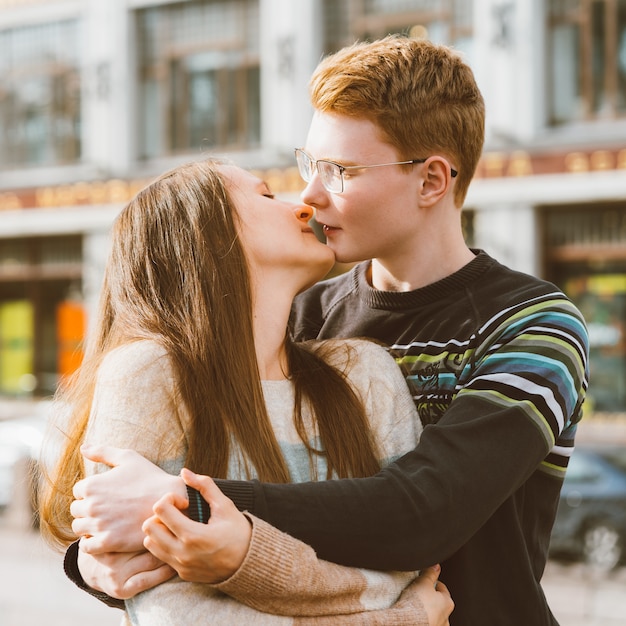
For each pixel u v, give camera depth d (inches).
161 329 70.9
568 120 594.6
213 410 68.6
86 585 69.6
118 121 732.7
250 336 71.7
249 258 74.7
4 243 794.2
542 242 605.3
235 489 64.8
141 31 732.0
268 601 63.8
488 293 81.1
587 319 595.2
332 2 655.1
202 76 709.3
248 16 691.4
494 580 75.7
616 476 436.5
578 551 436.5
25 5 768.9
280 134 661.9
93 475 66.9
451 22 617.3
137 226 74.6
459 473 68.1
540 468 80.1
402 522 66.1
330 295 93.1
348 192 82.4
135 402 68.2
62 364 773.3
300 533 64.8
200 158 80.0
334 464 72.1
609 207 588.4
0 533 470.3
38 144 772.0
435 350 80.8
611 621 344.2
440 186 83.1
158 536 62.2
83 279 764.6
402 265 85.2
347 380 76.6
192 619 63.6
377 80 81.4
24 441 487.2
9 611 345.7
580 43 590.2
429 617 69.2
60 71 762.2
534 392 72.2
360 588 66.7
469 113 84.9
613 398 588.7
